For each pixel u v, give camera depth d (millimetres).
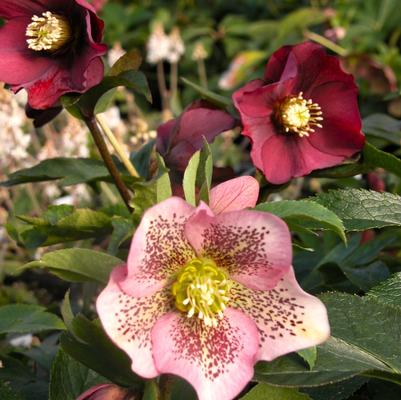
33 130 732
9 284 701
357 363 268
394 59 1237
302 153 382
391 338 295
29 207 711
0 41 361
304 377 263
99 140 385
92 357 264
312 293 414
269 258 247
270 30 1403
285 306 253
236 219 243
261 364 269
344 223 341
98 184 506
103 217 396
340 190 350
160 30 1042
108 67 384
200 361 253
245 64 1231
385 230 446
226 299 259
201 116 387
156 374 249
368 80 778
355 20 1396
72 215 395
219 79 1374
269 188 389
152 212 236
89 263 258
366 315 303
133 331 248
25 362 478
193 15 1597
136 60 358
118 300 244
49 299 666
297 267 472
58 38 350
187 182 260
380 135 462
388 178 584
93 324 257
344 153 383
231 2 1635
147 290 250
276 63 377
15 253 741
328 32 1082
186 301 255
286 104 375
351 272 397
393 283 321
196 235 250
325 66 377
